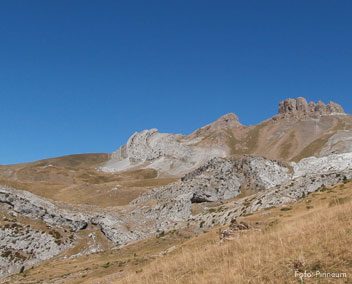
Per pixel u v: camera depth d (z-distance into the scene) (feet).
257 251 80.43
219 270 77.71
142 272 100.17
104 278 170.30
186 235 307.37
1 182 609.42
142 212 434.71
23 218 411.95
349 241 71.77
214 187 469.98
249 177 490.49
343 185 178.70
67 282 218.79
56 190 646.33
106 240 396.78
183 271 86.48
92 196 615.57
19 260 365.61
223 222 324.39
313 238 77.71
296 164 514.27
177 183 506.48
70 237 399.65
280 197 328.70
